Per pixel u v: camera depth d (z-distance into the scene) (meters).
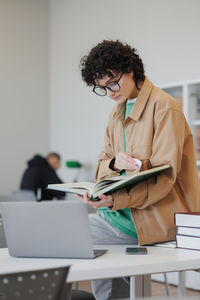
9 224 1.61
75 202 1.53
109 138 2.14
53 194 5.83
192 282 3.76
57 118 6.91
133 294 1.55
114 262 1.45
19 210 1.59
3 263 1.52
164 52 5.03
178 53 4.85
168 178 1.78
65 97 6.73
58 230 1.55
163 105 1.84
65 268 1.06
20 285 1.03
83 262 1.47
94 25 6.15
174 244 1.79
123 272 1.38
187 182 1.91
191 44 4.70
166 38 5.00
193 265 1.50
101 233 1.95
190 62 4.71
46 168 5.81
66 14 6.73
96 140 6.05
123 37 5.64
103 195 1.72
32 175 5.75
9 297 1.03
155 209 1.84
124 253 1.64
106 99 5.86
